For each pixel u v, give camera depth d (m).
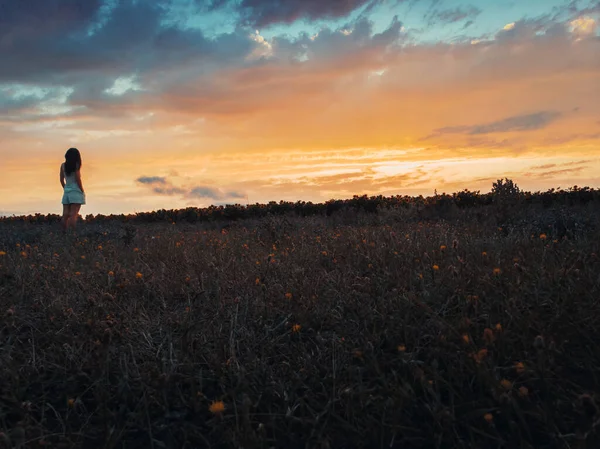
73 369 3.29
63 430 2.67
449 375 2.84
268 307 4.16
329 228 10.59
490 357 2.91
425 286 4.11
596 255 4.50
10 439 2.40
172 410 2.87
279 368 3.23
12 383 3.08
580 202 12.72
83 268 5.89
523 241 5.72
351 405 2.64
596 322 3.25
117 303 4.49
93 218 17.78
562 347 3.00
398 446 2.46
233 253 6.81
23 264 5.82
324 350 3.38
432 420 2.59
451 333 3.19
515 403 2.40
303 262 5.72
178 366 3.23
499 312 3.54
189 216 17.28
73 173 10.89
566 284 3.80
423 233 7.37
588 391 2.60
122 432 2.58
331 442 2.48
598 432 2.25
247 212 17.28
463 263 4.36
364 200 16.31
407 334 3.37
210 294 4.77
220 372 3.17
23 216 16.23
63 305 4.40
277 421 2.66
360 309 3.91
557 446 2.28
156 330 3.94
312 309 4.08
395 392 2.69
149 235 10.05
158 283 5.05
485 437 2.43
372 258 5.50
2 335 3.86
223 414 2.72
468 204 14.52
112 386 3.07
